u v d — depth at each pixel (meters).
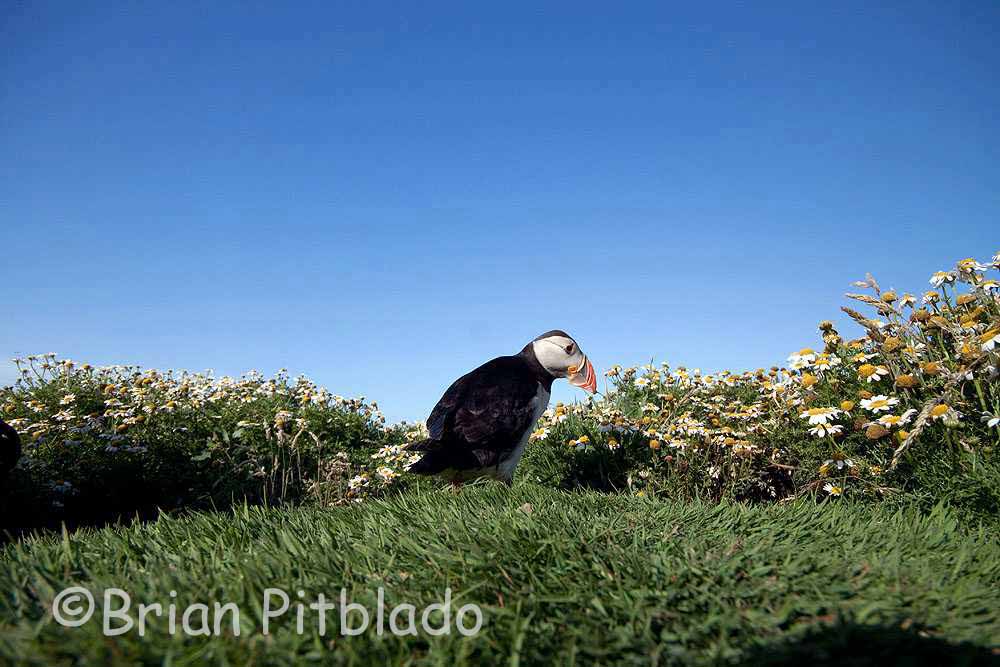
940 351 4.03
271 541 2.85
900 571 2.34
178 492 5.89
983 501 3.36
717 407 5.83
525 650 1.88
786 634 1.90
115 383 7.65
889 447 3.98
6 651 1.70
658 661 1.82
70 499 5.55
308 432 6.80
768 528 2.94
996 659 1.77
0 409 6.71
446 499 3.77
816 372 4.68
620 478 5.58
